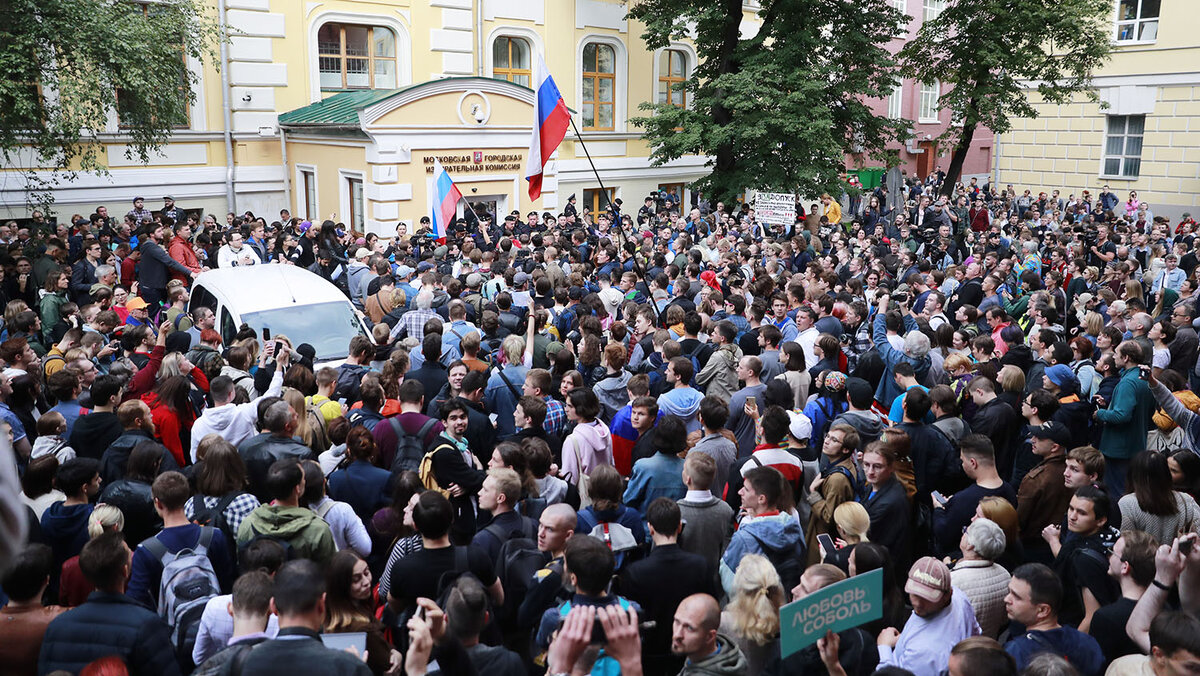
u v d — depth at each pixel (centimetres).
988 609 445
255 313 990
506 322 960
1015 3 2547
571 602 391
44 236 1449
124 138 1895
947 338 905
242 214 2116
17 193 1781
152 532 530
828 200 2559
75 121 1312
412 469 580
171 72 1446
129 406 620
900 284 1284
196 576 448
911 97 3731
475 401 686
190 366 729
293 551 455
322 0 2128
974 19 2566
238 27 2016
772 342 830
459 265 1338
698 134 2214
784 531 478
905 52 2720
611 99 2753
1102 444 743
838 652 358
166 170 1986
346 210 2045
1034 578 401
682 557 445
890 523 540
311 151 2100
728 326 800
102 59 1300
